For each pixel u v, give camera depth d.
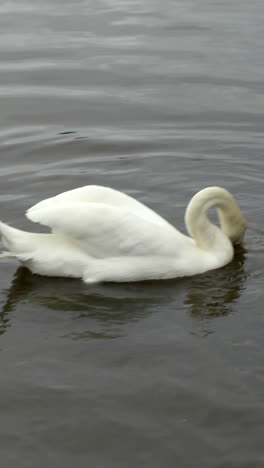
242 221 10.53
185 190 12.67
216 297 9.34
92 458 6.57
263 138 14.66
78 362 7.96
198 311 9.02
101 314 8.96
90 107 16.19
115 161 13.79
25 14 22.94
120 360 7.99
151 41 20.12
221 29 20.98
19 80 17.69
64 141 14.57
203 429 6.89
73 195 9.78
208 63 18.41
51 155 14.02
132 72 18.00
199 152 14.13
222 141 14.56
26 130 15.08
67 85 17.38
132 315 8.94
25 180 12.92
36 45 19.92
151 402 7.28
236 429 6.88
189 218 10.16
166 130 15.09
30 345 8.30
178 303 9.22
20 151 14.14
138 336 8.46
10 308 9.10
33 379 7.66
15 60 18.91
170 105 16.20
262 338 8.39
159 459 6.54
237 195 12.48
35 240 9.68
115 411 7.16
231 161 13.73
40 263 9.60
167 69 18.12
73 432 6.89
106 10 23.33
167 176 13.20
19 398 7.36
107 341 8.36
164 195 12.48
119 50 19.45
